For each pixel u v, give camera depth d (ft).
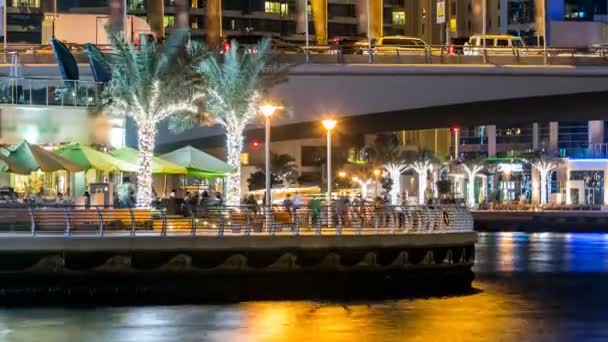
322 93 311.47
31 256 187.01
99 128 256.93
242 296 198.59
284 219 213.25
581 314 180.55
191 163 241.14
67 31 357.61
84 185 265.34
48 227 195.72
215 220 208.64
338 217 212.64
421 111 328.49
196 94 253.03
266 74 262.06
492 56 315.17
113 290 191.72
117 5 326.03
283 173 603.67
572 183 608.19
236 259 199.31
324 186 607.78
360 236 210.38
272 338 153.79
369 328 163.12
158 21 358.84
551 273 251.80
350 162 647.56
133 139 279.90
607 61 315.17
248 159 625.41
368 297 199.82
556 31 560.20
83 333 156.15
